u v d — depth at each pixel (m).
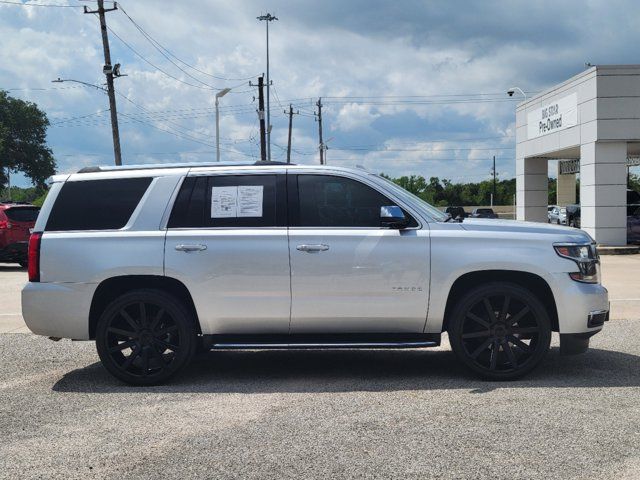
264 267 5.82
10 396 5.64
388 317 5.82
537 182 28.45
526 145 27.81
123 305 5.91
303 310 5.82
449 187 102.44
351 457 4.01
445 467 3.83
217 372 6.44
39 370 6.67
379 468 3.83
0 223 17.89
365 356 7.12
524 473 3.72
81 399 5.51
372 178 6.00
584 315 5.75
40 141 86.25
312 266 5.80
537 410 4.89
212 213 6.00
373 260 5.79
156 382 5.94
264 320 5.87
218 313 5.87
